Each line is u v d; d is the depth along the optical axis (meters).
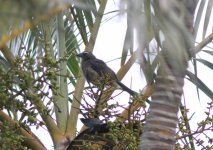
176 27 5.70
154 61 6.59
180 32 5.76
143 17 5.59
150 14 5.73
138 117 10.20
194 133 10.35
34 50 11.45
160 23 5.73
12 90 10.03
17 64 9.90
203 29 7.31
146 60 6.23
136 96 10.23
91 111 10.89
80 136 11.11
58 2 5.32
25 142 11.69
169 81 8.48
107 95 11.00
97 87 11.03
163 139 8.66
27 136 11.65
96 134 10.82
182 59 6.24
